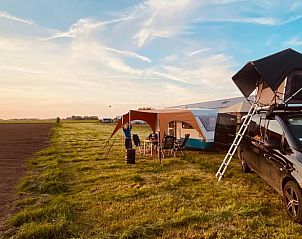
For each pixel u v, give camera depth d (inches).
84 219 204.7
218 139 528.4
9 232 185.2
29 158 512.1
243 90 386.9
